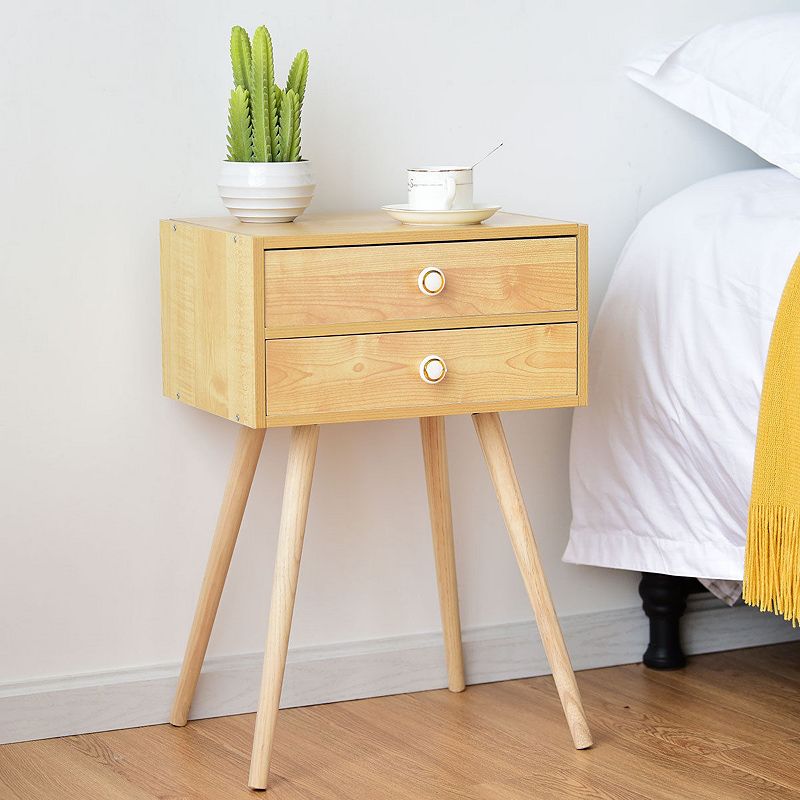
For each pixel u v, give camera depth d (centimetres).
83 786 148
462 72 182
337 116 175
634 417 178
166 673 171
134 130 164
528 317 150
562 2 187
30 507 163
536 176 188
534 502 193
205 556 173
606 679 188
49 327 162
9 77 157
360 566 181
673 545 175
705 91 186
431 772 152
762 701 177
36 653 165
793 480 149
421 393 146
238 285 140
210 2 166
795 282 152
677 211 179
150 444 168
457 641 181
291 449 148
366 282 142
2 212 158
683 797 144
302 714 174
